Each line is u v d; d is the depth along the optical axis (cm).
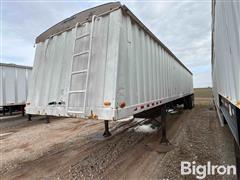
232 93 230
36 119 967
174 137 513
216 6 361
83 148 444
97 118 261
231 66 227
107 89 256
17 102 1032
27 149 451
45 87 366
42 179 290
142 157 368
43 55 390
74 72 303
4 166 347
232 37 204
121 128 662
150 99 393
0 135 611
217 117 841
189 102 1237
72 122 852
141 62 352
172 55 666
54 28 376
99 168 323
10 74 1000
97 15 295
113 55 260
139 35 350
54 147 461
